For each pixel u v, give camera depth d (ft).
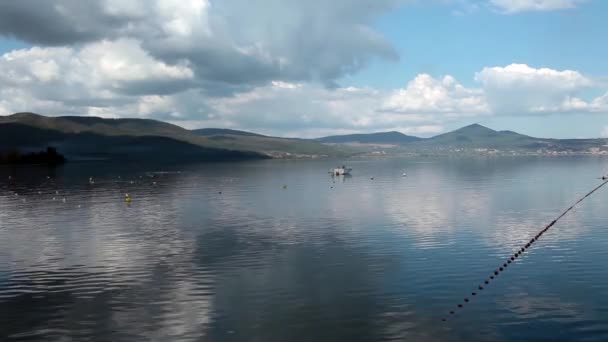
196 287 129.18
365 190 391.04
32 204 317.63
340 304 114.83
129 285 131.95
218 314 110.22
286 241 184.14
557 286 124.98
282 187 434.71
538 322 103.24
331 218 237.66
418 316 107.45
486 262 148.25
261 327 103.09
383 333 99.25
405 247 169.68
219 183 494.18
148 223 231.91
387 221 224.94
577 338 95.66
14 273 145.79
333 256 159.33
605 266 141.28
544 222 215.92
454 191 369.30
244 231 206.59
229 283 132.16
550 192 349.20
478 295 119.34
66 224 233.55
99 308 115.44
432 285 127.34
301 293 123.03
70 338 99.81
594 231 191.42
